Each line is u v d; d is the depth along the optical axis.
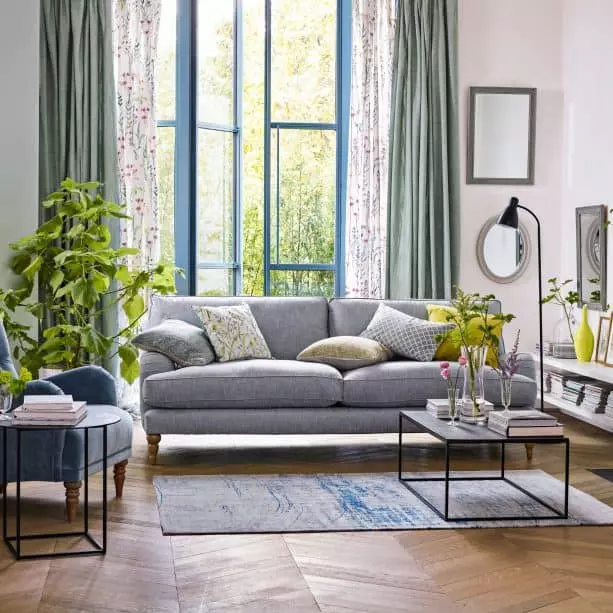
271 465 5.07
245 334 5.52
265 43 7.21
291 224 7.25
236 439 5.79
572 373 6.36
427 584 3.20
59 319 6.35
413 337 5.55
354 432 5.14
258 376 5.05
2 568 3.35
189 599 3.04
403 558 3.48
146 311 6.12
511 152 6.94
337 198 7.22
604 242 6.19
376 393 5.13
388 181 6.79
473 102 6.89
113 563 3.40
